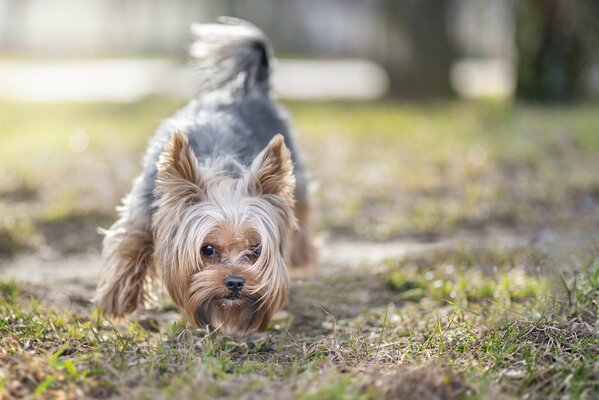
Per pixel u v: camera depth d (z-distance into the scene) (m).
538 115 16.47
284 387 4.37
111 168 11.98
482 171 11.86
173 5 41.47
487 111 18.14
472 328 5.52
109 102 20.98
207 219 5.22
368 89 27.31
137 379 4.45
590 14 17.69
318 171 12.20
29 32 47.41
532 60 19.61
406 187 11.17
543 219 9.34
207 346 5.03
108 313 5.82
